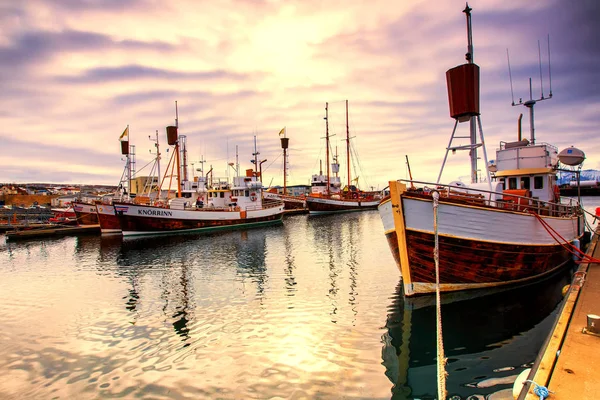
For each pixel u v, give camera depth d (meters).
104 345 9.06
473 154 13.92
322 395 6.42
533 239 12.59
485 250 11.62
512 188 17.39
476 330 9.12
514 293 12.05
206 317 10.85
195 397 6.51
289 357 7.96
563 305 7.53
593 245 15.75
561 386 4.16
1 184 91.06
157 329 10.04
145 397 6.60
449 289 12.05
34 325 10.65
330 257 20.66
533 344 8.23
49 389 6.99
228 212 41.38
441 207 11.03
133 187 70.38
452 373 7.06
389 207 12.12
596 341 5.35
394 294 12.66
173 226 36.62
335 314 10.69
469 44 12.83
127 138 42.97
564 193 75.06
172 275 16.95
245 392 6.59
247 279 15.61
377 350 8.20
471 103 12.55
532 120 20.73
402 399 6.20
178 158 41.19
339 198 68.81
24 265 21.02
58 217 46.44
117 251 25.62
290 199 70.81
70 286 15.43
